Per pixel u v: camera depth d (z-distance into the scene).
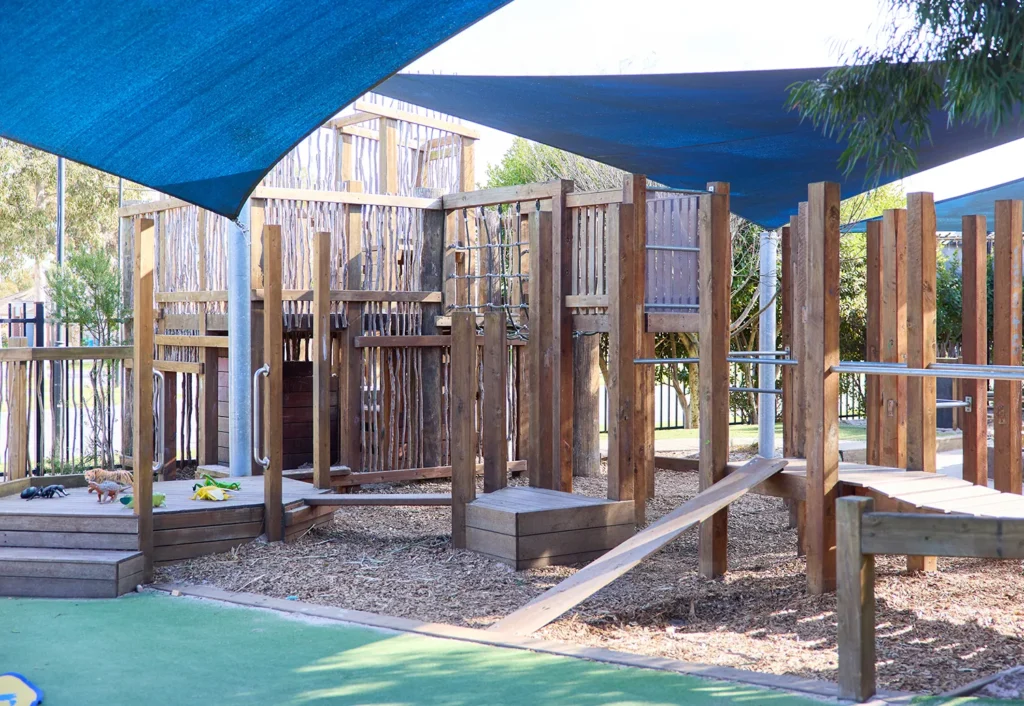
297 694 4.27
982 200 11.03
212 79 5.06
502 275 10.23
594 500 7.24
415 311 10.63
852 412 18.41
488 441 7.76
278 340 7.40
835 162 10.14
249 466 9.00
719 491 6.42
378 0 4.45
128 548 6.44
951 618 5.51
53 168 31.59
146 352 6.45
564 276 8.78
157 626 5.44
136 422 6.45
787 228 8.62
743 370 17.06
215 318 10.18
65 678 4.55
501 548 6.87
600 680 4.36
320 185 10.88
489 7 4.56
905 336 6.93
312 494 7.89
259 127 5.69
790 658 4.93
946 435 14.24
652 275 9.01
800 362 7.48
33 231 31.47
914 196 6.50
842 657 4.05
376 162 13.30
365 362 10.26
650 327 8.79
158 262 11.20
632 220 7.19
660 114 8.84
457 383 7.23
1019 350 6.91
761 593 6.24
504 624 5.29
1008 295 6.90
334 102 5.48
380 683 4.39
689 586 6.40
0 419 12.38
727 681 4.31
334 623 5.43
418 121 13.04
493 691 4.23
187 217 10.70
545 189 9.15
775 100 8.28
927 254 6.46
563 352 8.59
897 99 6.87
